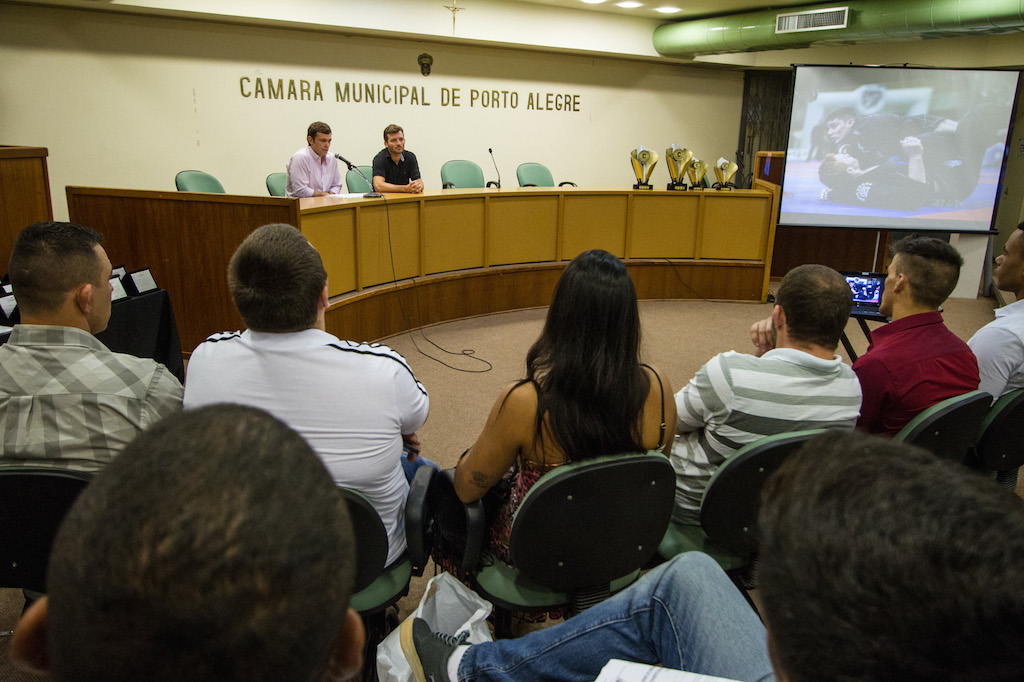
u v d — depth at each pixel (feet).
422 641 2.81
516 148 25.80
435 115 23.67
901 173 18.94
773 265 21.48
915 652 0.97
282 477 1.03
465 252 15.75
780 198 19.39
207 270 11.55
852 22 19.76
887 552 0.99
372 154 22.72
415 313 15.03
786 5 22.36
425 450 9.48
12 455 4.01
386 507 4.66
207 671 0.94
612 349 3.98
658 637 2.19
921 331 5.85
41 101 17.65
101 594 0.91
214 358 4.22
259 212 11.07
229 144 20.24
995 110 18.42
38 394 4.02
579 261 4.02
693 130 30.01
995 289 20.36
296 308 4.13
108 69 18.24
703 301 18.66
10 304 7.53
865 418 5.93
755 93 30.76
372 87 22.20
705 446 5.17
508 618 4.97
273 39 20.25
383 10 20.35
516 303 17.01
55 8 17.34
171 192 11.27
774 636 1.12
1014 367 6.31
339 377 4.17
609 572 4.42
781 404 4.78
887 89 18.58
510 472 4.98
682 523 5.50
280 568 0.94
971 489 1.05
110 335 8.75
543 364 4.11
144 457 1.02
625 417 4.04
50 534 3.86
